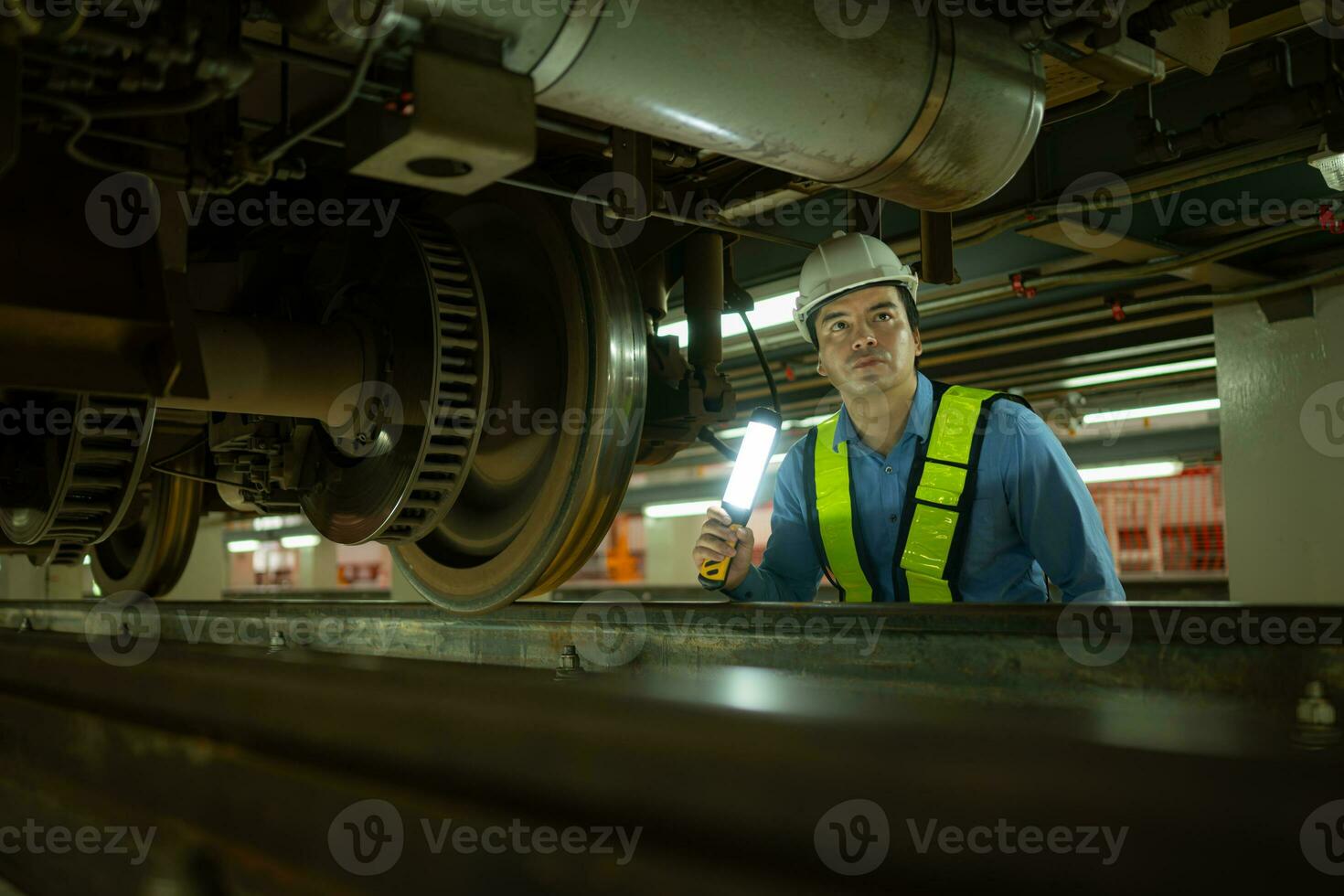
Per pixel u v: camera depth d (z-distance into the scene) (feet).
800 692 4.51
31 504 6.50
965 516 7.43
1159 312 17.54
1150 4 5.97
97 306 4.55
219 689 7.03
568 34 4.43
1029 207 12.54
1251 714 3.94
